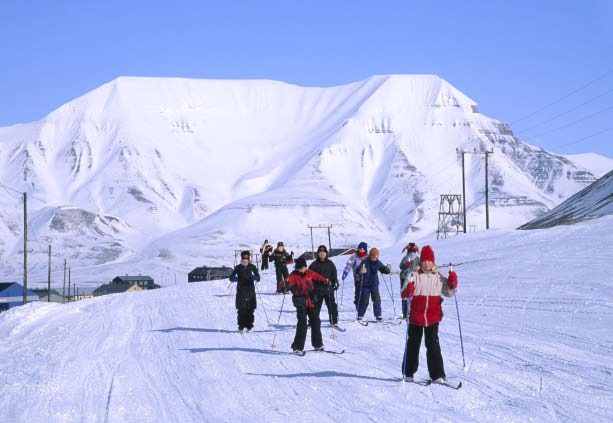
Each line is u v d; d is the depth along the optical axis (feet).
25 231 180.14
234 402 34.88
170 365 46.21
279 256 96.17
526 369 39.40
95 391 38.78
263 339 56.13
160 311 84.74
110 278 655.76
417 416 30.45
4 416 33.53
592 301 63.31
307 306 47.93
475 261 107.45
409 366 36.99
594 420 28.89
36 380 42.50
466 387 35.55
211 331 62.80
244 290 59.77
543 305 64.59
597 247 100.32
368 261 61.72
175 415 32.83
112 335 64.44
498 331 53.26
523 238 126.41
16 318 92.89
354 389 36.09
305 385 37.81
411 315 36.60
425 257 36.63
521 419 29.43
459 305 69.97
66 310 99.55
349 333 56.24
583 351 44.06
